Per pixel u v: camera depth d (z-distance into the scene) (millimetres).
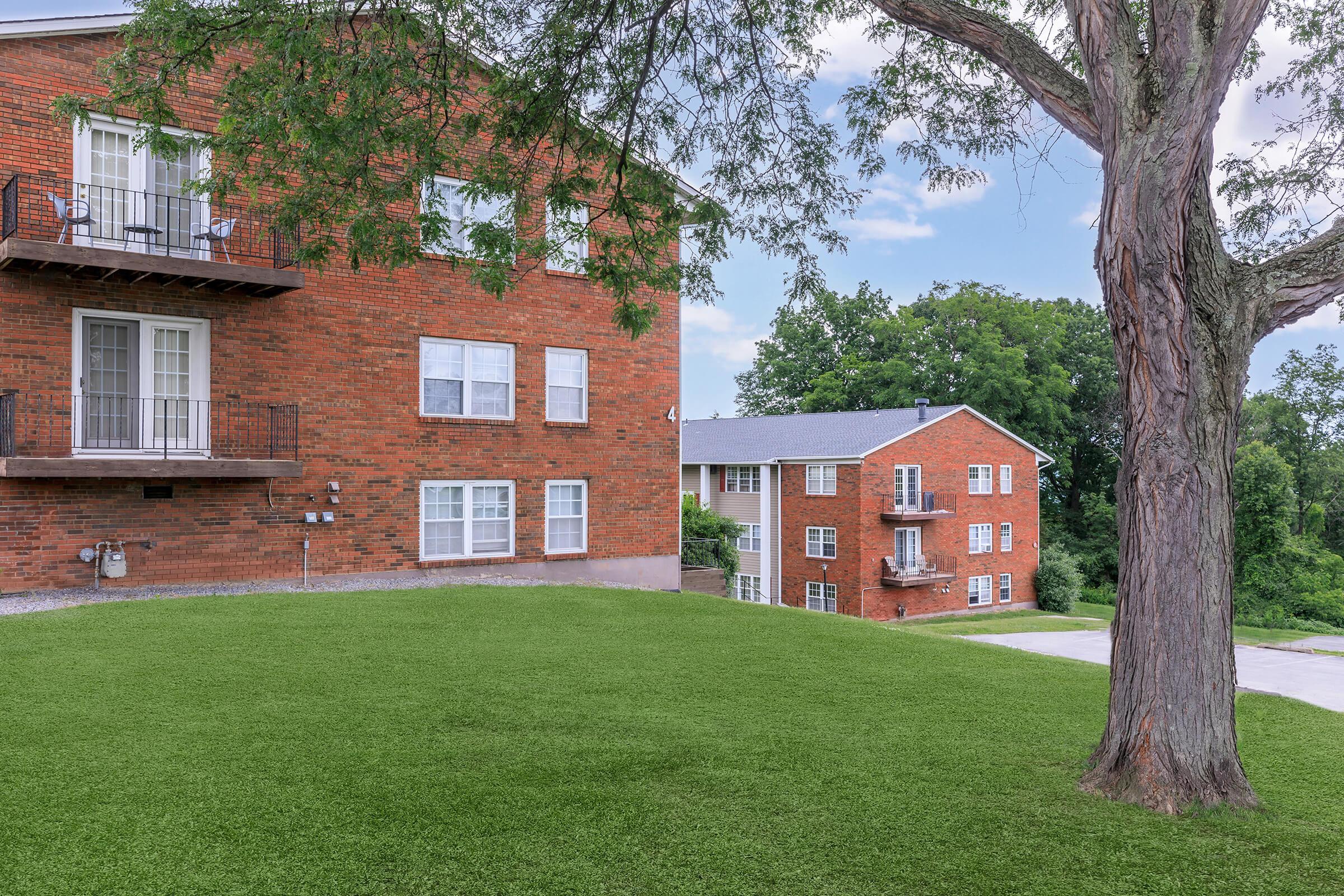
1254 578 37844
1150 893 4137
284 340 13781
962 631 22453
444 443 15328
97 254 11414
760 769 5676
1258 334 5465
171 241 12844
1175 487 5309
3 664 7684
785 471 32031
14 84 11734
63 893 3809
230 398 13328
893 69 9141
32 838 4332
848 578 29812
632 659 8984
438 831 4574
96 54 12273
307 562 13977
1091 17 5367
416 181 8375
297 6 7609
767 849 4480
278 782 5184
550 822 4734
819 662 9203
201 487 13117
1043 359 44344
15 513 11797
